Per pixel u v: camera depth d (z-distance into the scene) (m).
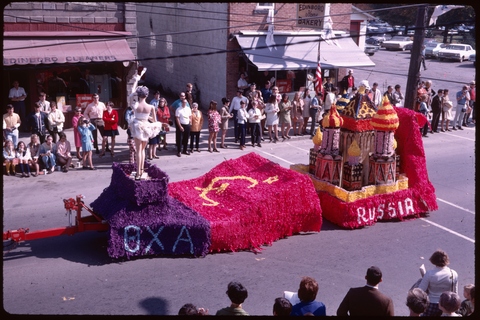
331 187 12.73
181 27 26.14
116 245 10.13
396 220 13.15
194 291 9.36
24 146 15.24
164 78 28.89
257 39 22.28
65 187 14.41
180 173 15.76
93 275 9.76
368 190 12.66
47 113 17.06
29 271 9.81
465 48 43.62
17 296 8.89
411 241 11.91
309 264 10.62
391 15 51.31
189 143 19.23
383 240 11.91
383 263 10.80
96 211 10.86
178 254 10.68
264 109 19.91
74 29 19.41
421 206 13.29
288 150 18.83
